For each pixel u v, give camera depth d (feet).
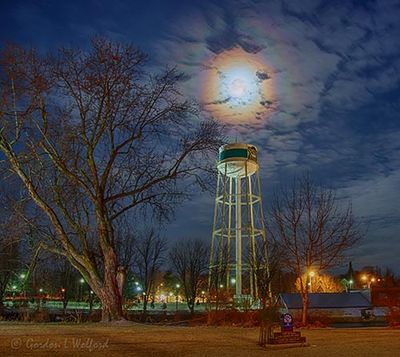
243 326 87.40
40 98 91.76
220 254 185.37
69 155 92.84
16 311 142.31
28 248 99.40
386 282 295.28
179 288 331.98
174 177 97.96
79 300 246.06
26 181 91.40
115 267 94.22
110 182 97.35
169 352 52.37
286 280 213.25
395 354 54.34
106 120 93.86
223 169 201.16
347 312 194.90
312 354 53.67
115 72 92.94
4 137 91.15
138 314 161.99
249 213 192.34
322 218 124.98
